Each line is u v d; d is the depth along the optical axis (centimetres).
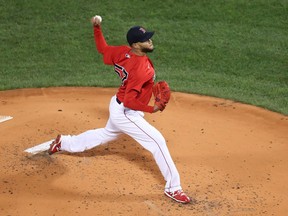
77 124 3256
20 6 5584
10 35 5122
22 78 4253
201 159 2864
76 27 5262
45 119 3294
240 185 2597
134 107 2341
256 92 3984
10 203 2381
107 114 3462
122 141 3034
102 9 5534
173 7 5566
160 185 2570
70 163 2741
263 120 3431
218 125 3334
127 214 2314
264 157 2908
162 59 4697
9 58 4716
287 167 2797
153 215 2314
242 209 2381
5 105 3616
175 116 3466
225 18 5394
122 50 2398
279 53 4769
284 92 3988
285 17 5403
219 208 2383
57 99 3747
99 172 2662
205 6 5572
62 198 2428
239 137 3162
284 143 3094
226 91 3959
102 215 2303
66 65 4575
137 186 2550
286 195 2514
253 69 4494
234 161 2852
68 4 5619
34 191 2480
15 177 2595
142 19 5372
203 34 5122
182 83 4125
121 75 2394
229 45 4919
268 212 2362
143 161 2806
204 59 4688
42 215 2298
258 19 5375
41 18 5409
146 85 2370
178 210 2358
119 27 5219
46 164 2720
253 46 4900
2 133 3086
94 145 2709
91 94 3862
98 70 4466
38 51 4859
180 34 5116
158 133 2453
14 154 2827
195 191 2527
